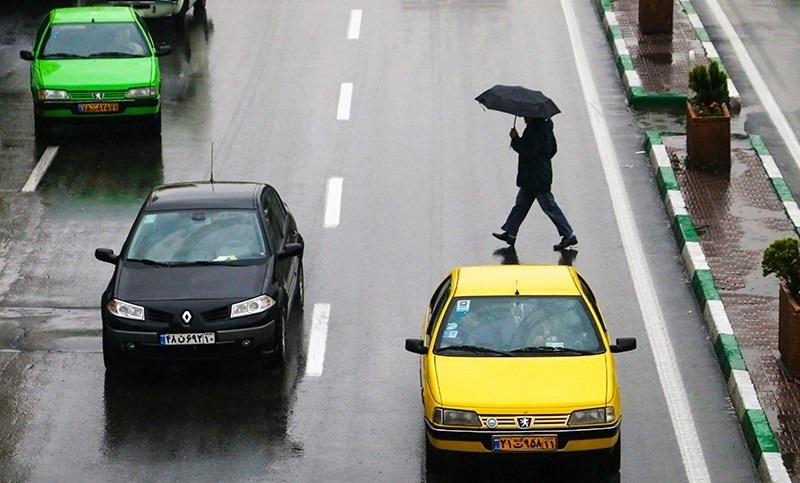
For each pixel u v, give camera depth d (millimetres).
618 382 47656
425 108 77312
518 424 39250
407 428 44531
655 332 51500
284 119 76125
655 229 61250
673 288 55344
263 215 51188
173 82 82250
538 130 58219
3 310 53938
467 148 71688
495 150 71375
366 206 64500
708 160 66188
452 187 66688
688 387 47219
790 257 46219
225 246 49688
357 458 42500
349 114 76562
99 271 57844
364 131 74125
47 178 68250
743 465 41938
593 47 86812
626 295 54812
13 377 48344
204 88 81312
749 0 97125
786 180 66625
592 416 39344
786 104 77062
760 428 42750
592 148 71000
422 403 46000
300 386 47531
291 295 51188
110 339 46906
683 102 76000
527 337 42406
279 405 46125
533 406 39344
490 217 63156
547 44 87562
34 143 73000
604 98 78062
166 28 93062
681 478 41094
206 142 73000
